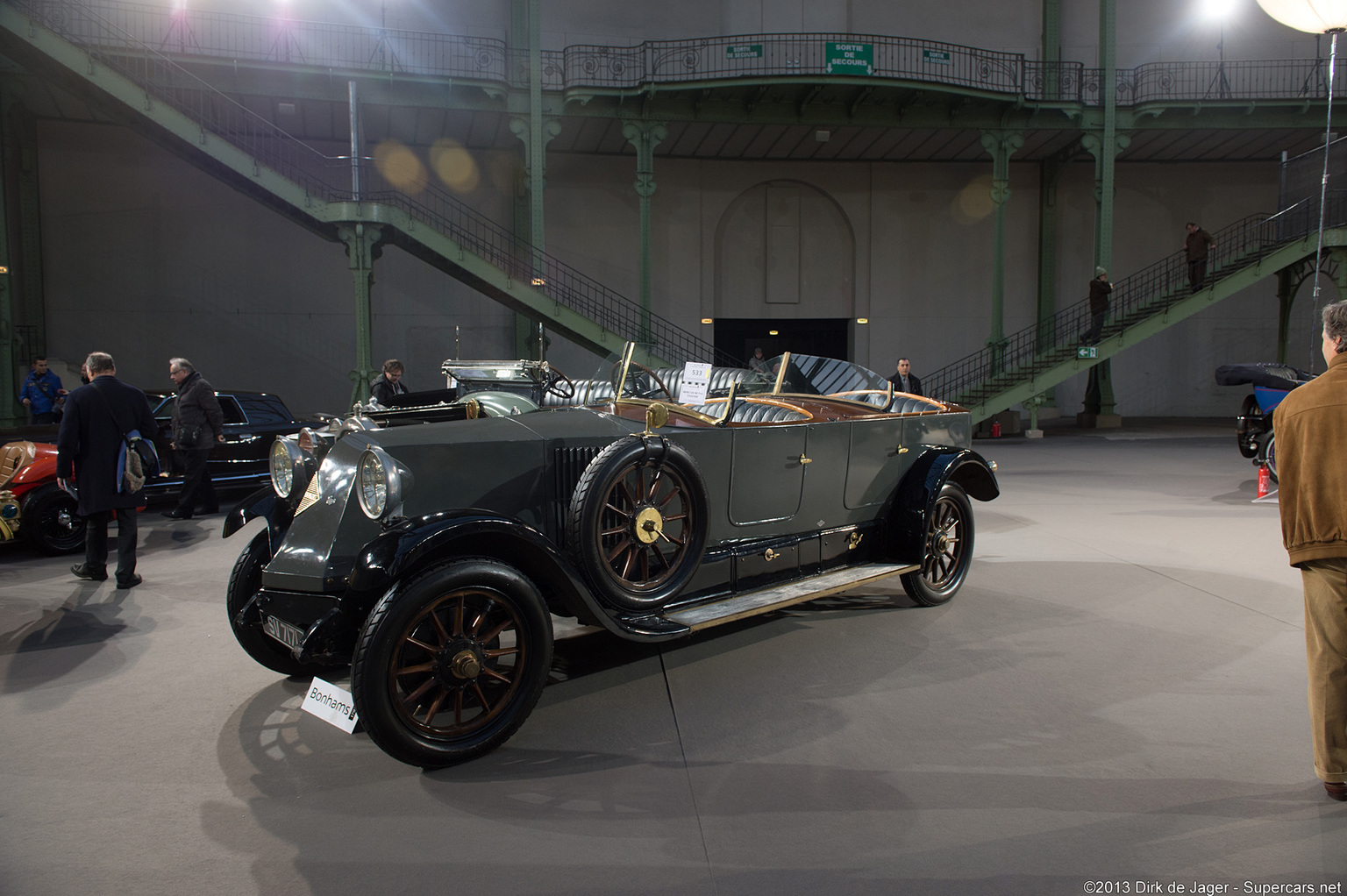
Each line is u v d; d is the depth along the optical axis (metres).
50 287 16.39
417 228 13.61
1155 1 19.42
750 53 15.55
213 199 17.33
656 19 18.69
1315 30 7.85
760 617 4.60
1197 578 5.32
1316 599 2.52
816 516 4.36
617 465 3.21
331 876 2.20
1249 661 3.80
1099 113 16.34
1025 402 16.17
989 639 4.16
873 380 5.02
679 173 19.42
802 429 4.21
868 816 2.47
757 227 19.92
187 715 3.31
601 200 19.17
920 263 20.12
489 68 17.92
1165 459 12.07
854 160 19.75
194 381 7.75
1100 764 2.79
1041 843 2.31
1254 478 9.95
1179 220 20.31
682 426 3.79
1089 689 3.47
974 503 8.29
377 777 2.78
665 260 19.44
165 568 5.85
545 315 14.63
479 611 3.01
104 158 16.59
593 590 3.21
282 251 17.80
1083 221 20.31
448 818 2.50
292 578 2.98
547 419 3.59
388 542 2.76
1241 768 2.75
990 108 16.20
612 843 2.35
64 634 4.37
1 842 2.38
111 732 3.15
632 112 15.55
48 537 6.32
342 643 3.03
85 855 2.30
